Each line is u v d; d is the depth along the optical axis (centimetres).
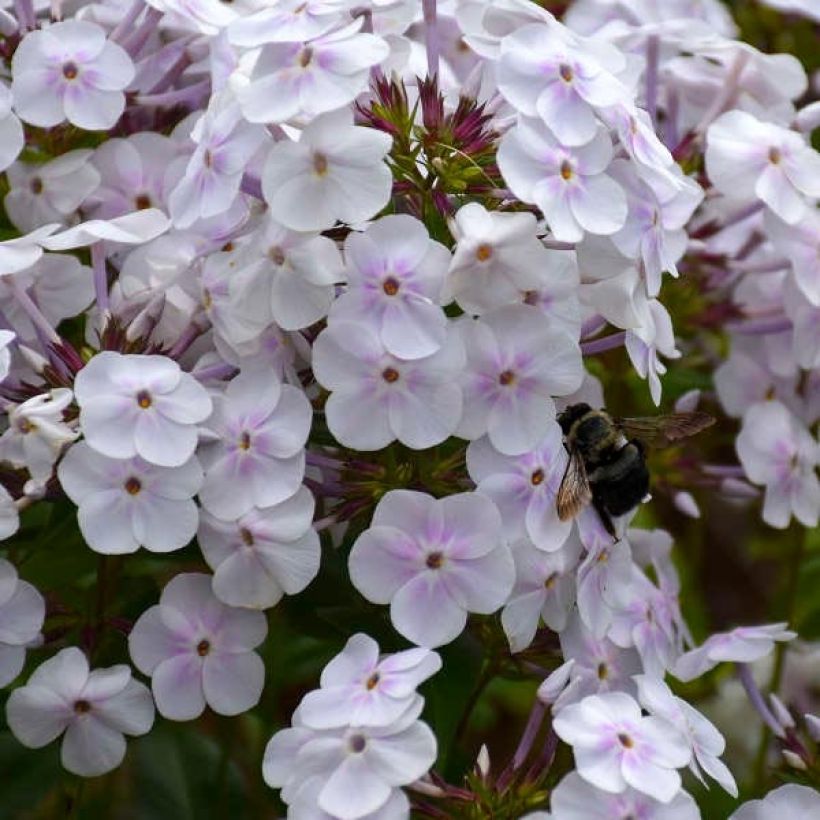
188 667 87
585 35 99
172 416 85
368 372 85
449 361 85
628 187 86
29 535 91
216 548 86
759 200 94
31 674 90
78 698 86
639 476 87
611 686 89
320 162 84
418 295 84
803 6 99
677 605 93
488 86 88
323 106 84
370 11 87
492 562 85
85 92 90
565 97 85
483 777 85
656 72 95
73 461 85
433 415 85
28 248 87
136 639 87
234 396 86
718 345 101
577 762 83
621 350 97
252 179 86
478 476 86
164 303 87
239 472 86
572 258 85
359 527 89
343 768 83
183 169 91
